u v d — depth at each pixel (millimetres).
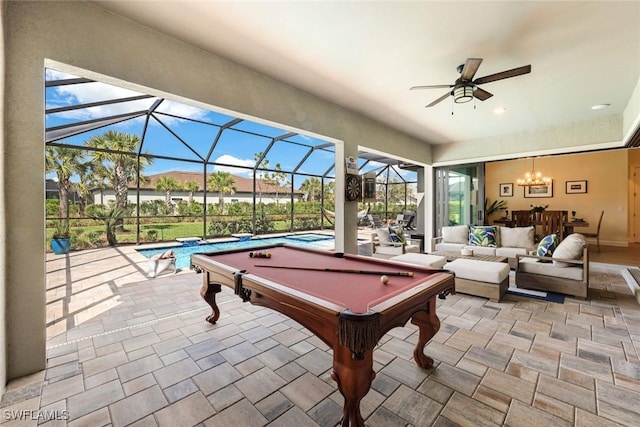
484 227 5707
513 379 1964
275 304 1838
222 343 2492
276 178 10906
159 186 8797
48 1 2160
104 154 7676
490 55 3053
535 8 2322
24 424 1569
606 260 5801
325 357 2273
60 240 6770
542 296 3691
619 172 7699
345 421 1456
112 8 2428
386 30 2656
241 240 9383
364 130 5195
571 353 2299
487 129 5988
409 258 4434
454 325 2838
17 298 1991
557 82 3676
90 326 2824
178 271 5105
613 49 2902
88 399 1771
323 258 2891
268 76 3664
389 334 2652
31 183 2061
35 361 2053
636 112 3818
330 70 3482
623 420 1586
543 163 8766
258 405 1726
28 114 2051
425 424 1562
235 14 2486
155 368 2107
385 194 12938
